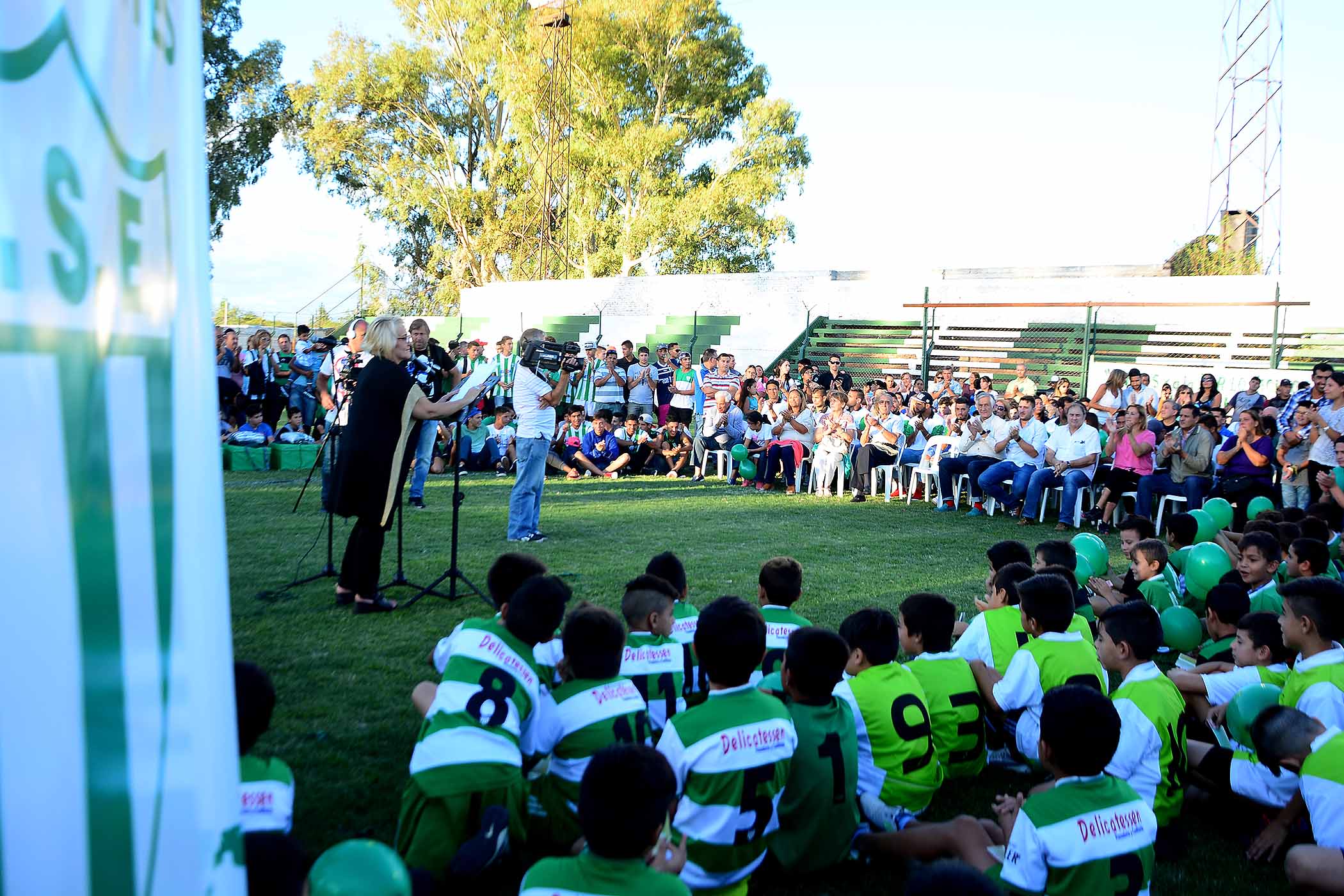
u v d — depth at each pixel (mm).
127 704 777
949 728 3705
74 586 695
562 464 13609
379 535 5691
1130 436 10242
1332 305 15977
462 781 2791
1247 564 5367
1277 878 3268
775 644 3906
